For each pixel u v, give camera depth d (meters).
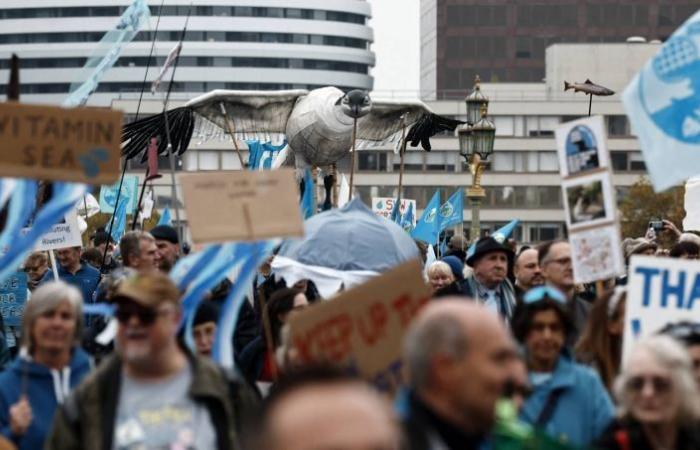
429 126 29.25
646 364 9.16
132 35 17.88
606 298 12.01
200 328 11.94
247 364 13.34
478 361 7.46
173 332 9.33
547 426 10.41
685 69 12.97
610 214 12.52
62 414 9.30
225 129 28.44
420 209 139.12
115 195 37.72
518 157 142.88
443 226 34.31
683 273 11.27
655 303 11.30
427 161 139.25
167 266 16.22
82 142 10.17
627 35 170.00
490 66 170.38
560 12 170.12
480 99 37.53
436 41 171.38
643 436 9.27
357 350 9.59
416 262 9.54
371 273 17.55
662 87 13.03
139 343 9.24
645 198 114.62
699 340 10.27
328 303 9.62
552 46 144.12
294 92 28.08
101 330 14.37
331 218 18.30
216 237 10.59
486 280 15.80
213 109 28.02
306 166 28.59
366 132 29.09
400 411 7.60
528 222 143.25
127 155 27.70
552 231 143.12
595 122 12.52
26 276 19.56
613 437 9.32
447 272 17.61
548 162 142.62
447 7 170.50
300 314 9.66
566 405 10.46
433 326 7.52
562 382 10.48
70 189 10.48
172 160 15.76
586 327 12.08
